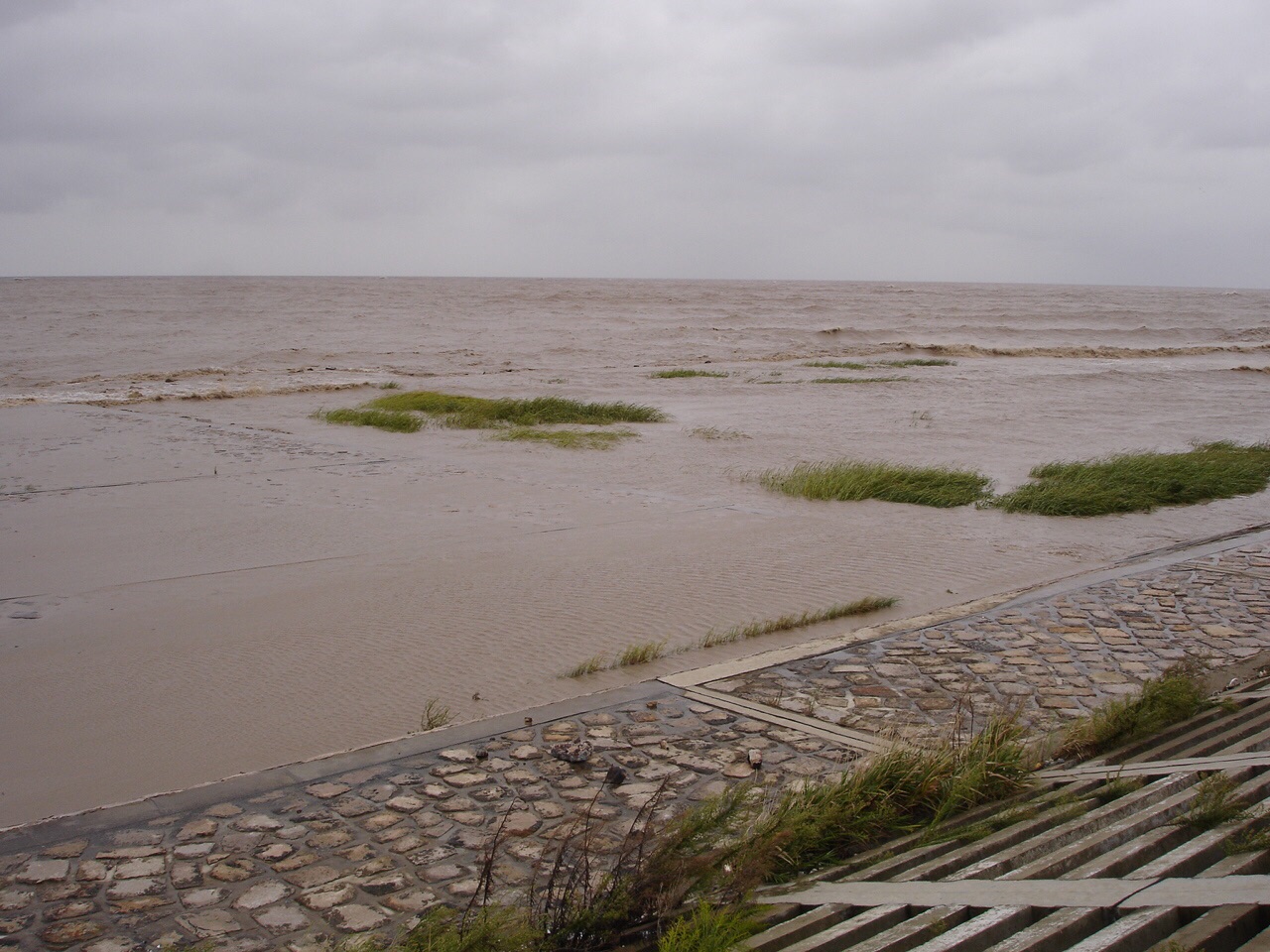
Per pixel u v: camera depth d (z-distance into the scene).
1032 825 4.60
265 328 56.47
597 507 13.27
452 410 23.42
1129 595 9.18
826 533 11.96
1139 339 56.84
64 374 33.62
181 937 3.85
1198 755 5.45
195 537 11.45
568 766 5.47
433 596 9.25
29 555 10.69
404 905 4.08
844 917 3.86
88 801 5.49
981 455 18.38
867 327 60.66
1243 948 3.11
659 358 41.38
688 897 4.00
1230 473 15.66
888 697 6.58
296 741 6.25
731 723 6.09
